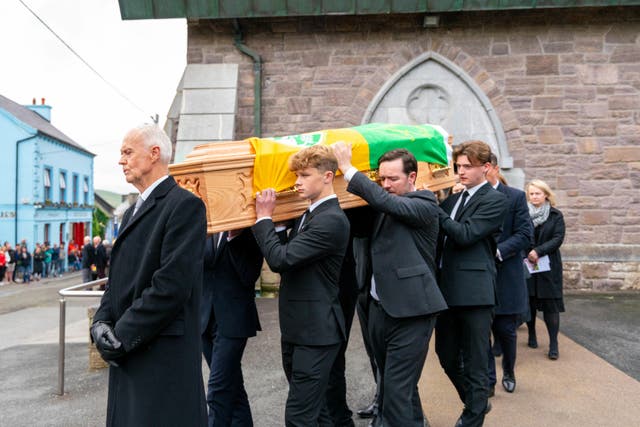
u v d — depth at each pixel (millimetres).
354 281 3500
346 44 8594
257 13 8047
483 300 3172
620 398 3943
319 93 8633
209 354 3438
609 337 5699
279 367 4848
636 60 8414
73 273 29875
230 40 8656
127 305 2258
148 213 2271
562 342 5531
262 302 7938
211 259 3172
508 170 8523
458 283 3232
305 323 2631
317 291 2660
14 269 23609
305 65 8633
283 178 2893
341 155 3000
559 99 8484
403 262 2918
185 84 8477
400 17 8508
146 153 2297
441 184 3961
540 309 5066
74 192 34656
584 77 8453
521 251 4047
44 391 4496
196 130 8211
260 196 2756
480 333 3221
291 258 2547
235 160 2752
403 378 2875
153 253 2201
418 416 3008
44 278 26172
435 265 3176
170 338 2205
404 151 3080
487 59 8516
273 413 3771
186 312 2248
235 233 3029
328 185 2729
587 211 8461
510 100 8516
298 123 8633
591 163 8469
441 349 3416
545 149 8492
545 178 8492
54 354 5922
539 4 7906
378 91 8594
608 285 8398
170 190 2312
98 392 4449
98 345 2148
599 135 8461
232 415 3092
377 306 3080
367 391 4215
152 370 2180
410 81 8633
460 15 8469
